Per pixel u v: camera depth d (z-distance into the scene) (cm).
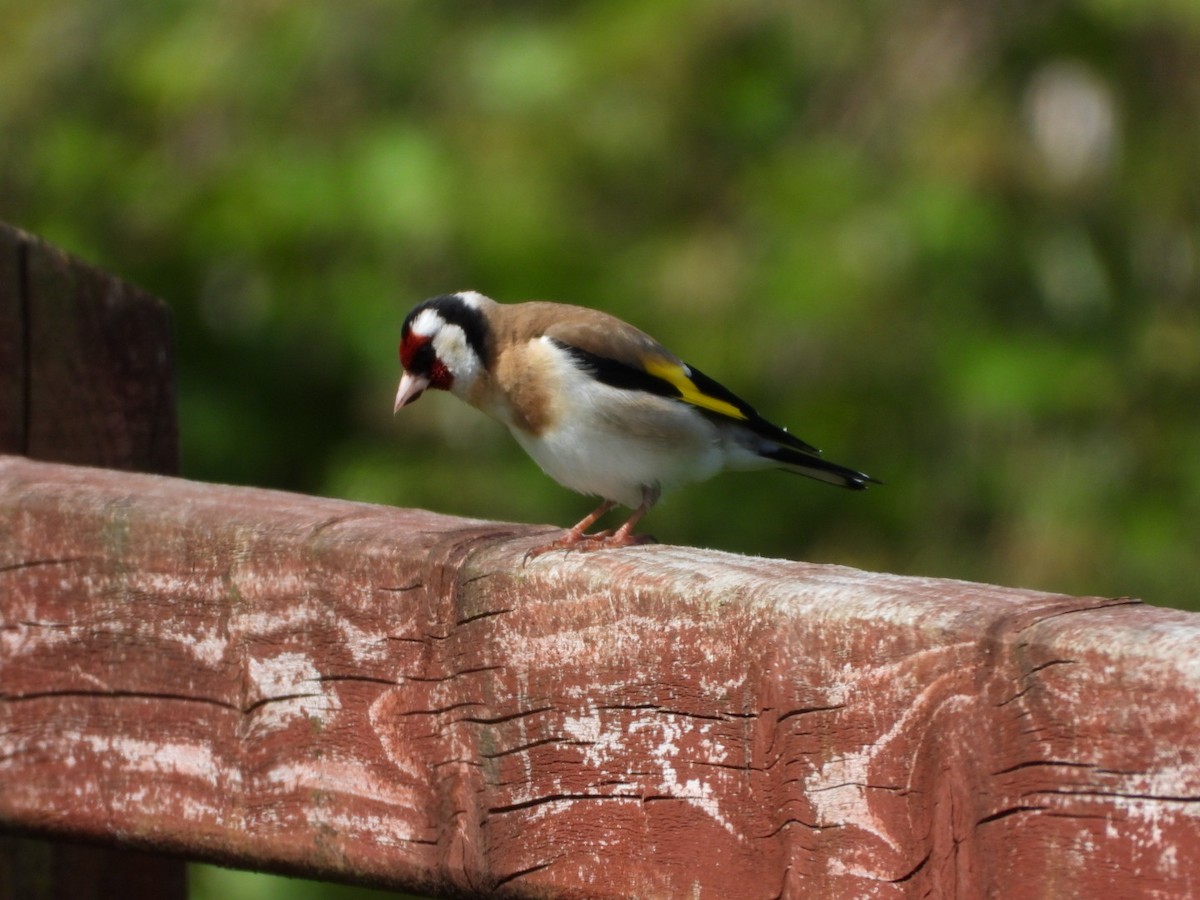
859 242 1356
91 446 487
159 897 475
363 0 1476
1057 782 271
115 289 492
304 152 1452
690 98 1442
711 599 313
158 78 1473
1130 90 1418
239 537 378
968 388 1341
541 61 1437
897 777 289
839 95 1449
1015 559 1357
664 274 1388
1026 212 1392
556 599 334
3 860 443
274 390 1566
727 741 311
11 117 1509
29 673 405
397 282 1442
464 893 349
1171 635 265
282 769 372
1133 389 1395
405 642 356
